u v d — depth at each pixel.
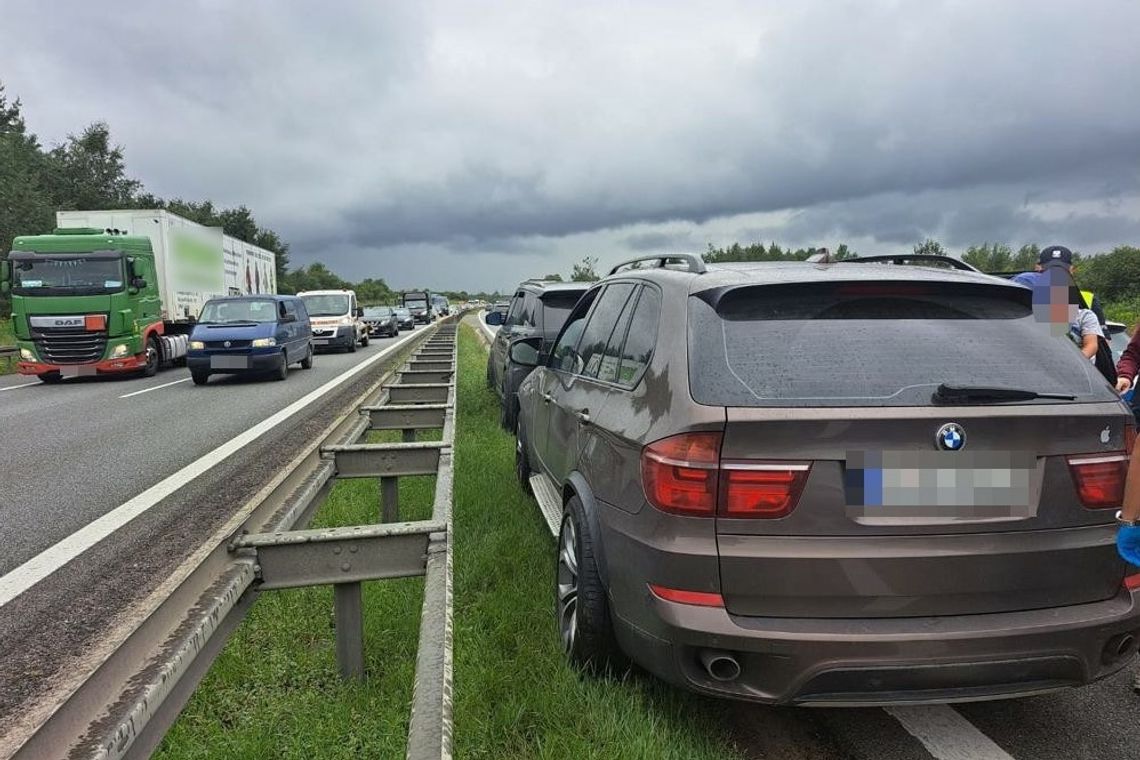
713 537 2.53
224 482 6.66
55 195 60.69
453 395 7.00
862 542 2.49
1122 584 2.67
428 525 3.04
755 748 2.89
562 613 3.54
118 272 16.38
